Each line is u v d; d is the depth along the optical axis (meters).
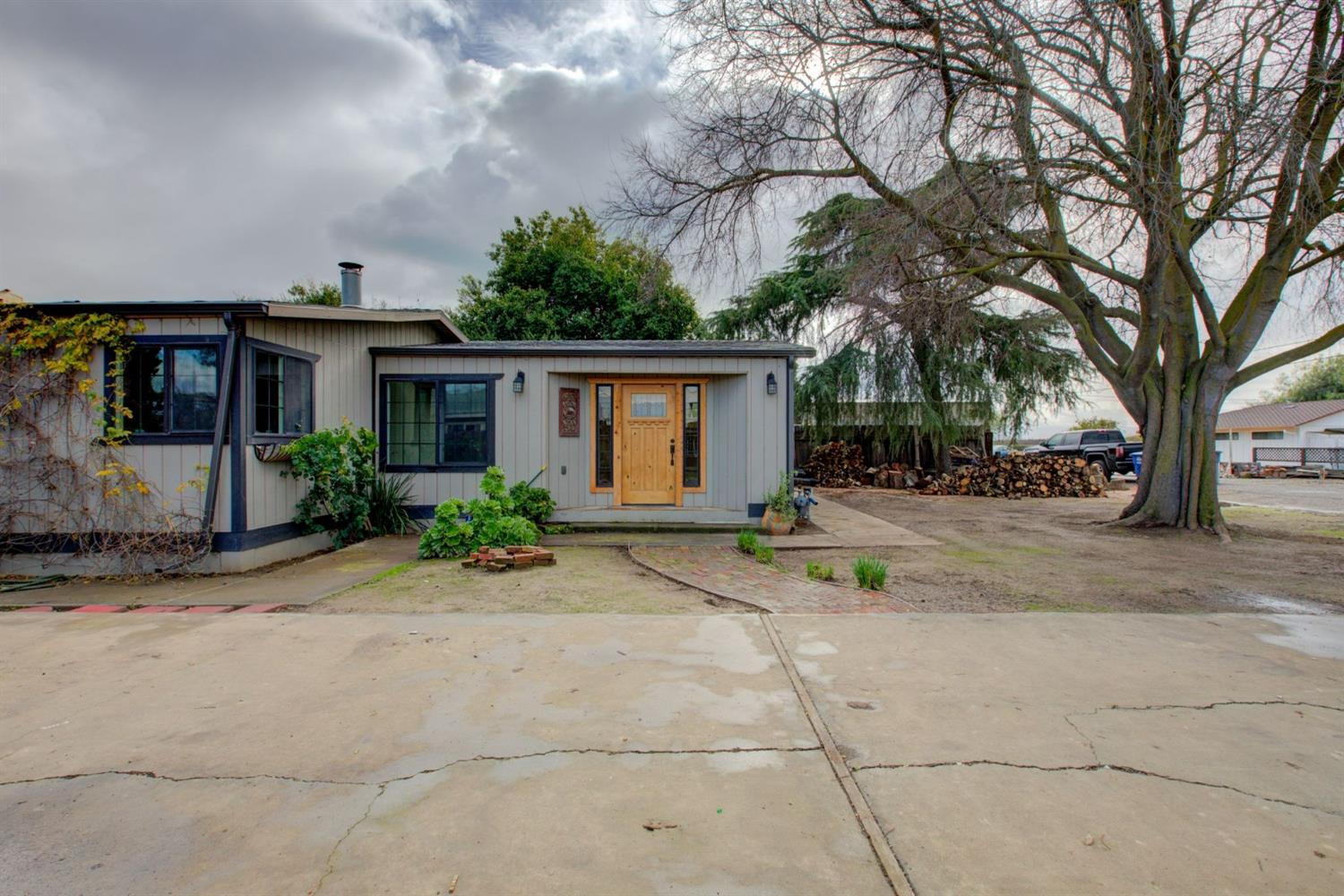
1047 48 7.70
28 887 1.97
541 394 9.92
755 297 19.97
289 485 7.91
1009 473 16.67
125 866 2.07
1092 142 8.03
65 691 3.51
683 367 9.92
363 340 9.62
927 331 14.20
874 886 1.99
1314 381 44.06
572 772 2.65
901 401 17.75
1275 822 2.32
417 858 2.11
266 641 4.38
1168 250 8.79
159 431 6.96
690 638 4.42
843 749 2.85
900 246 9.66
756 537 8.47
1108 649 4.23
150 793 2.50
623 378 10.43
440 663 3.92
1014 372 17.53
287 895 1.94
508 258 23.56
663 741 2.93
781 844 2.19
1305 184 7.75
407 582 6.36
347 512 8.59
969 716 3.20
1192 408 10.02
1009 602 5.62
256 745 2.89
